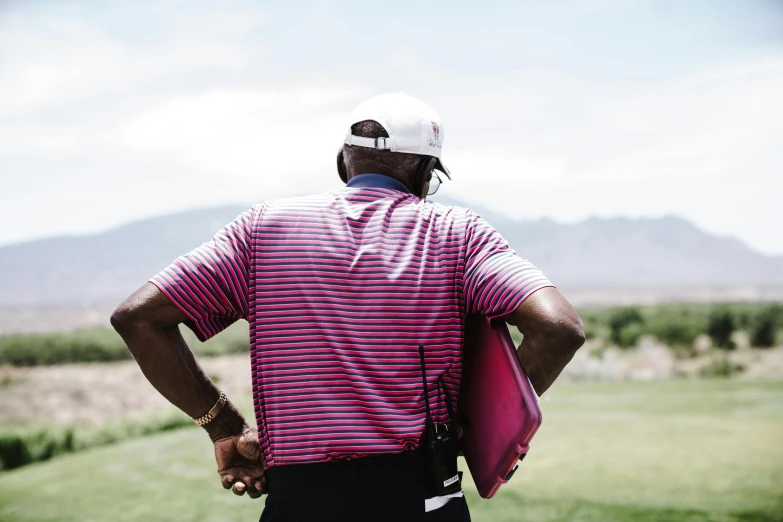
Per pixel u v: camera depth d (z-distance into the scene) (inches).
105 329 1756.9
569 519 241.9
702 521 237.9
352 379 58.7
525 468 329.7
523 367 59.4
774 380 729.6
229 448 66.6
